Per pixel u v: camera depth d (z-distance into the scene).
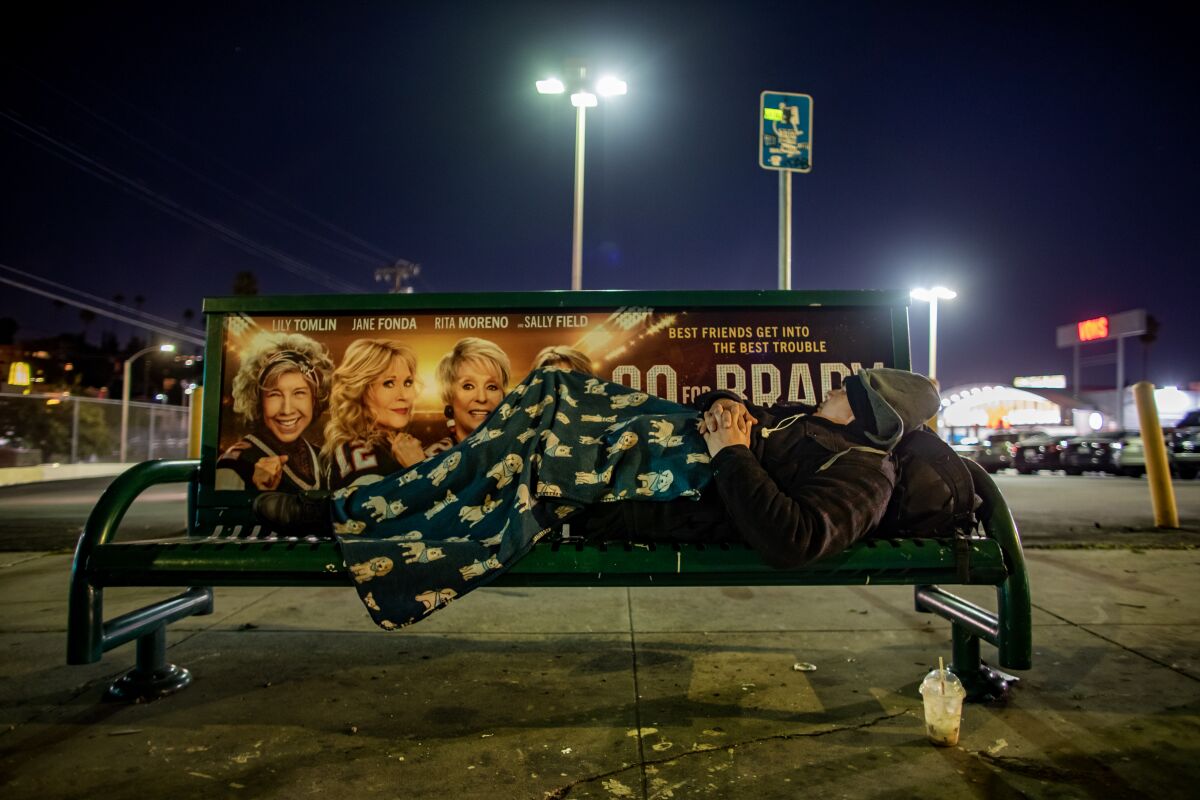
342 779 2.34
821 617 4.25
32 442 24.38
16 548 7.13
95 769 2.41
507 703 2.97
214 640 3.83
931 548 2.54
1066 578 5.25
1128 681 3.16
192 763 2.45
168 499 13.90
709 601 4.63
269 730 2.71
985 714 2.82
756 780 2.32
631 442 2.71
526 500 2.56
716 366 3.48
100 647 2.66
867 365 3.47
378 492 2.83
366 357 3.52
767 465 2.61
